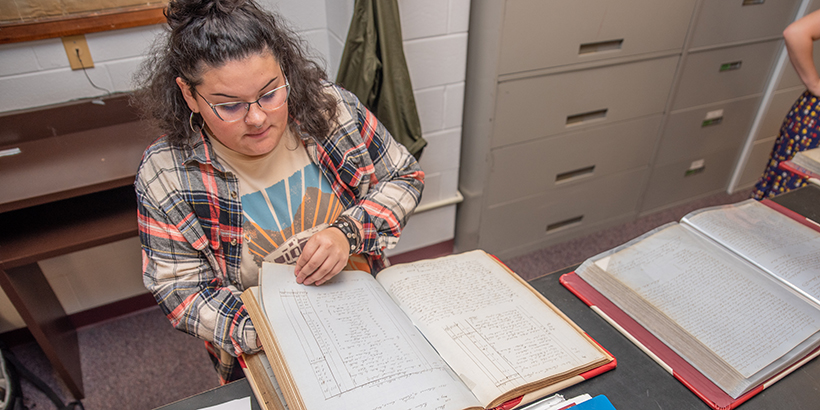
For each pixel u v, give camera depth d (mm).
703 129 2152
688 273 776
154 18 1371
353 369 582
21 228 1213
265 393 616
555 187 1952
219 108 666
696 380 634
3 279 1157
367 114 934
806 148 1559
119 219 1250
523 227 2014
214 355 918
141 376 1564
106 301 1734
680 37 1783
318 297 700
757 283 750
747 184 2518
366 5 1218
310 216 887
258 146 725
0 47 1256
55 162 1150
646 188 2205
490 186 1805
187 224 778
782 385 630
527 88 1627
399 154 978
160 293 764
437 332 668
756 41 1973
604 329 726
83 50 1343
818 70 2102
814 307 700
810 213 960
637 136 1987
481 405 569
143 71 766
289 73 782
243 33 635
